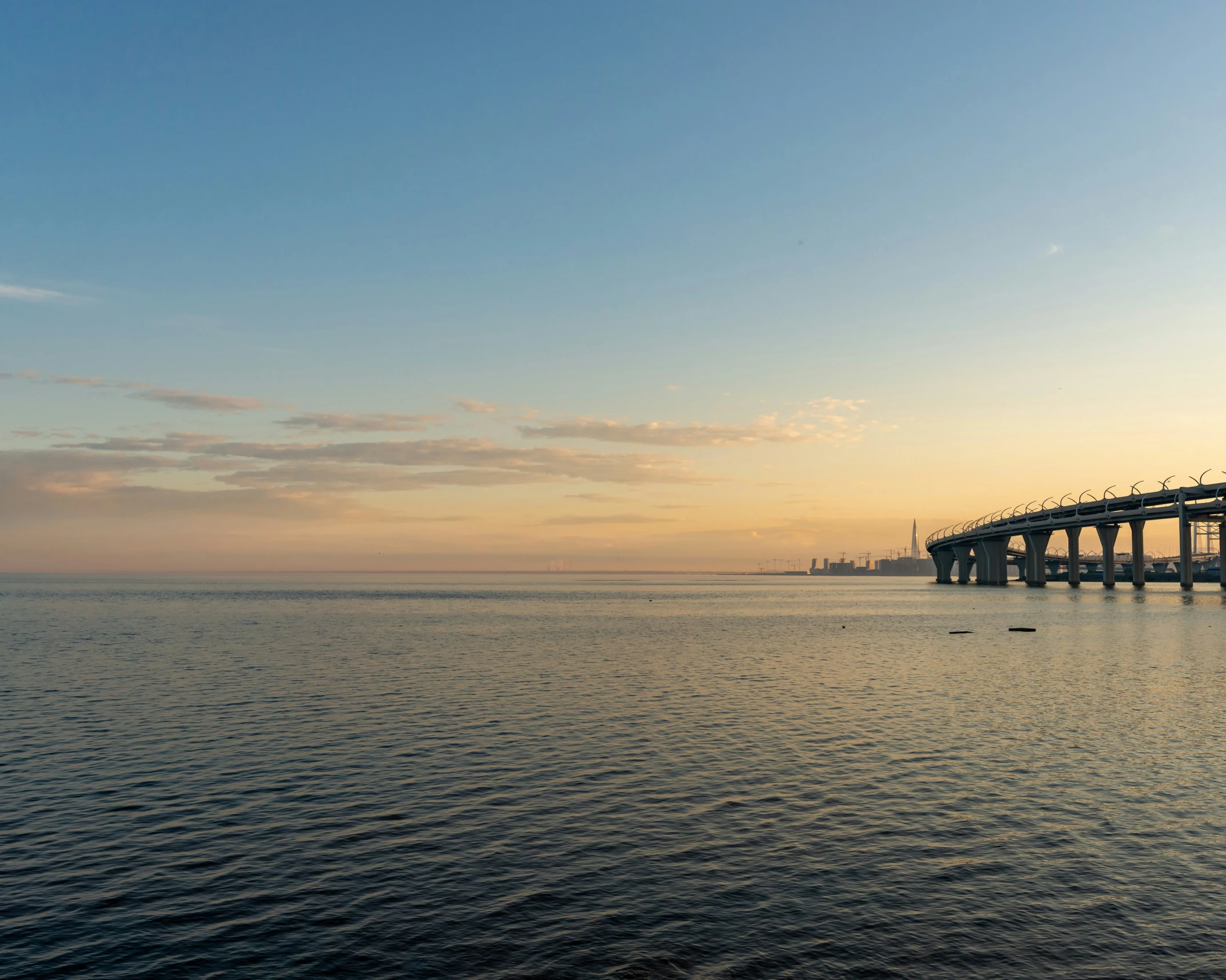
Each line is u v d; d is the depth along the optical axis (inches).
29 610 6683.1
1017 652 3540.8
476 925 842.8
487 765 1485.0
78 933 826.8
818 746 1641.2
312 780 1379.2
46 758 1523.1
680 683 2551.7
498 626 5216.5
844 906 888.9
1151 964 770.2
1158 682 2583.7
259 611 6835.6
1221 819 1180.5
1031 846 1071.6
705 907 885.2
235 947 797.9
